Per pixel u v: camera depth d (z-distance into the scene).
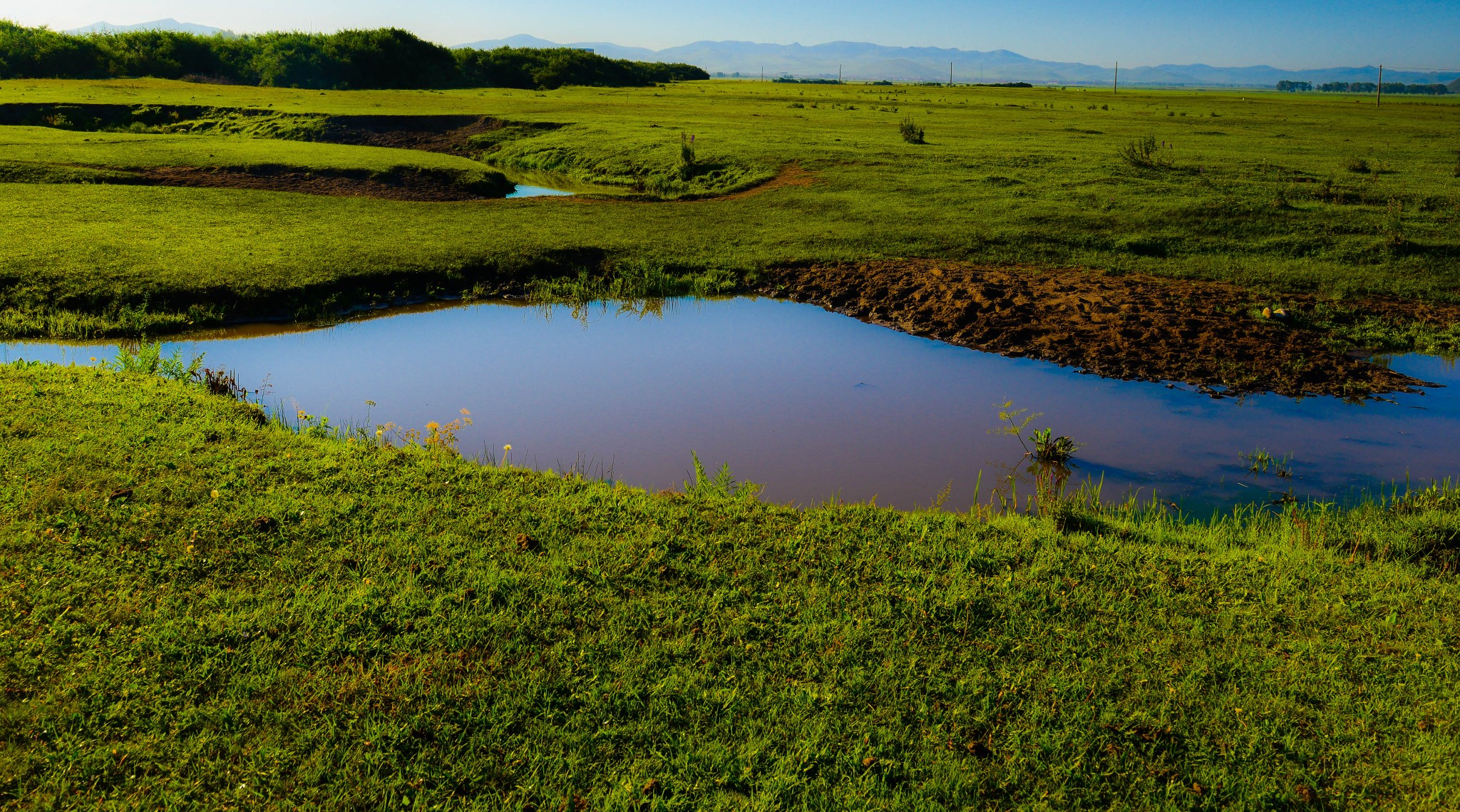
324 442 8.64
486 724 4.58
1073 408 11.62
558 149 43.72
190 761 4.23
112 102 53.62
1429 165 33.88
